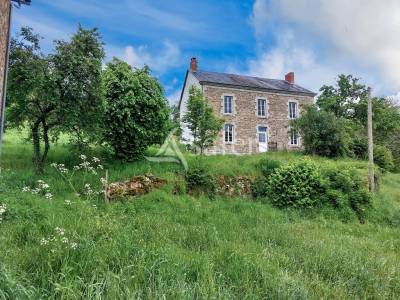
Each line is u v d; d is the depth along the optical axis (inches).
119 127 557.6
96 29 498.3
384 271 244.4
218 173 577.6
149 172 517.7
